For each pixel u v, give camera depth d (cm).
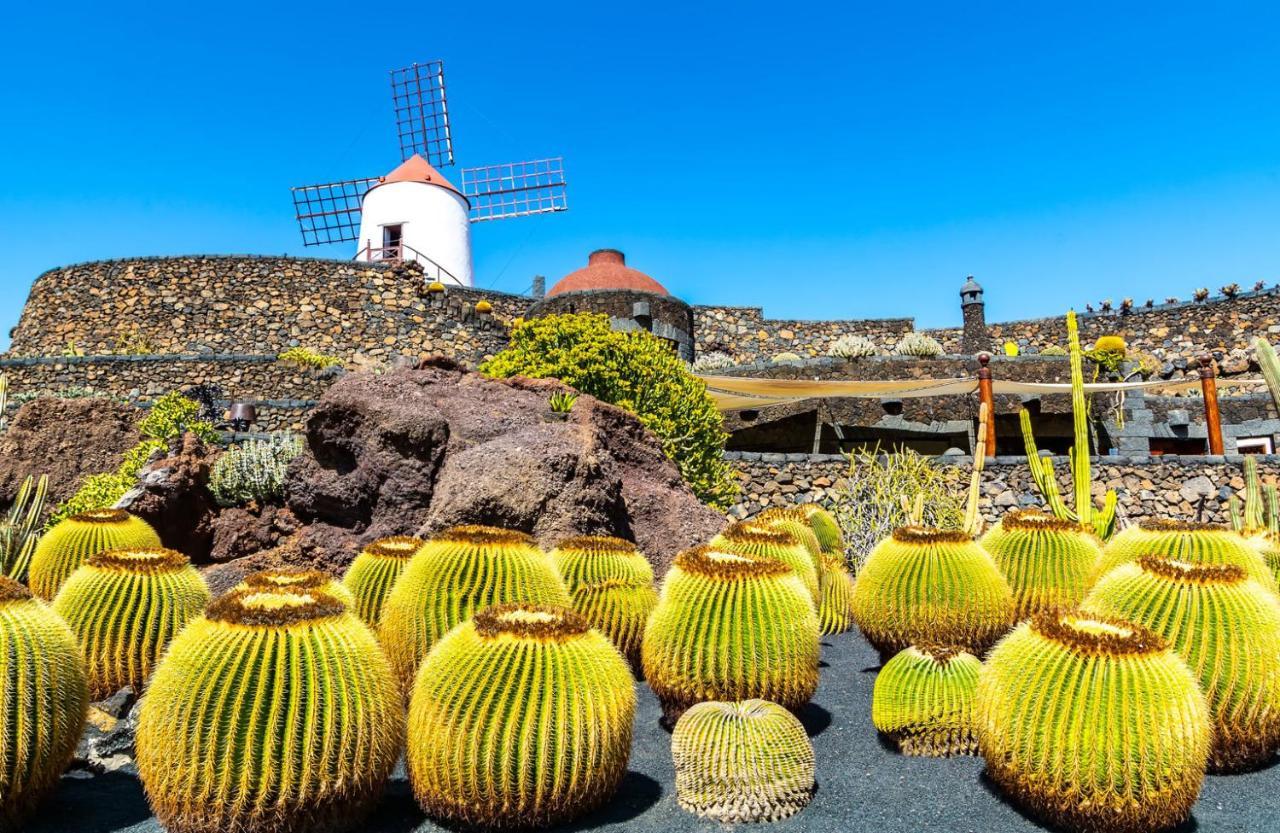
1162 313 2592
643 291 2503
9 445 1252
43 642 396
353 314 2356
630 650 579
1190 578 461
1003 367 2045
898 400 1769
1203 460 1309
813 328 2881
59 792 429
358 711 367
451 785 372
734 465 1330
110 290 2391
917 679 477
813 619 489
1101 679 377
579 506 701
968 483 1321
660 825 393
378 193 3178
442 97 3794
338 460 796
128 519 723
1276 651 446
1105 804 370
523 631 387
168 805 355
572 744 376
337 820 367
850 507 1127
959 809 408
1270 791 432
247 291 2367
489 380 881
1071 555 606
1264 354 993
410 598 501
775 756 404
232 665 354
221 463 868
